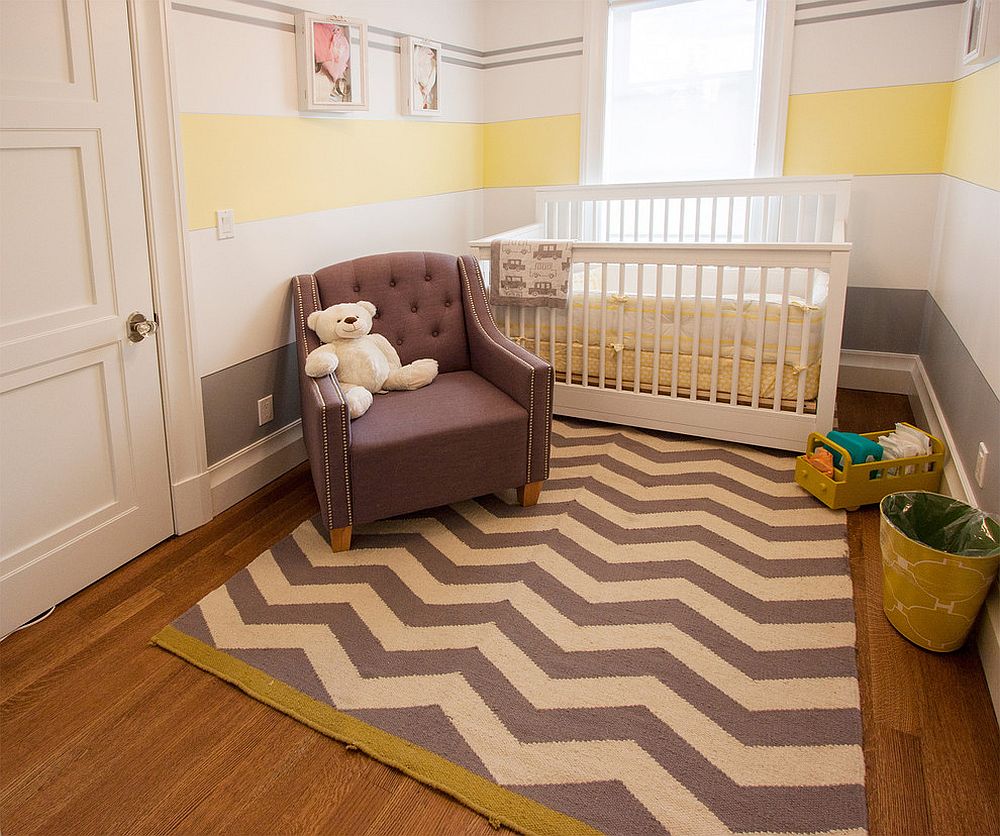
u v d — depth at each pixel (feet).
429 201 12.73
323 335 8.54
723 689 5.68
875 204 11.87
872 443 8.25
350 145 10.42
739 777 4.90
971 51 8.95
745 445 10.16
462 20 13.06
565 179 13.96
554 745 5.17
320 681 5.82
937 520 6.66
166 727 5.38
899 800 4.72
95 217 6.59
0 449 6.04
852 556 7.46
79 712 5.51
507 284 10.60
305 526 8.27
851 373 12.75
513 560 7.50
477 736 5.26
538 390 8.15
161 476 7.77
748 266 9.26
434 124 12.59
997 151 7.57
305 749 5.20
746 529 7.98
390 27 10.94
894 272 12.01
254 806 4.75
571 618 6.57
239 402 8.86
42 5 5.91
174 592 7.02
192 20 7.58
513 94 13.98
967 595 5.65
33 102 5.90
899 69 11.19
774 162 12.25
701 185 12.58
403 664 6.01
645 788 4.82
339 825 4.61
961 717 5.38
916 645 6.13
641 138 13.33
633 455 9.93
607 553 7.59
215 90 7.98
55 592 6.69
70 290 6.47
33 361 6.18
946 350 9.62
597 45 12.96
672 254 9.66
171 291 7.54
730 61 12.29
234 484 8.83
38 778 4.94
